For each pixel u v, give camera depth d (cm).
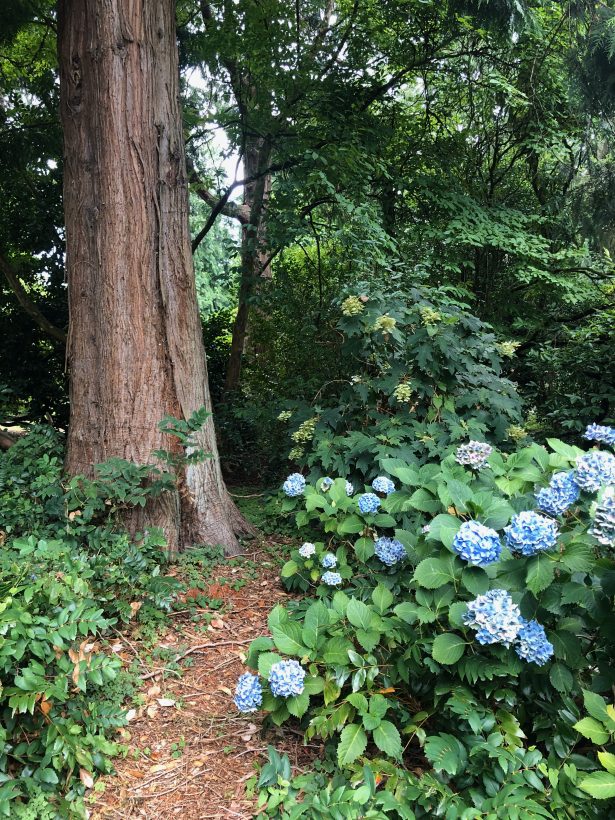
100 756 233
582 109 799
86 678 237
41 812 206
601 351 677
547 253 841
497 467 272
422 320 453
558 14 825
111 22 412
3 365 884
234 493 659
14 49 919
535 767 198
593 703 186
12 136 825
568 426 596
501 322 907
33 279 927
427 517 354
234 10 780
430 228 821
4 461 413
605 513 187
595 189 872
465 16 775
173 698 291
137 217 423
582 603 196
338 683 239
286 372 754
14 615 214
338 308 577
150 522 417
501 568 214
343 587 350
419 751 245
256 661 257
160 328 434
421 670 239
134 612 343
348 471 432
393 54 848
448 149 920
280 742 261
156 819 221
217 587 398
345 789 210
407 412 448
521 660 208
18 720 224
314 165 707
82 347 431
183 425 403
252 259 791
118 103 416
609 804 183
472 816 185
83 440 429
